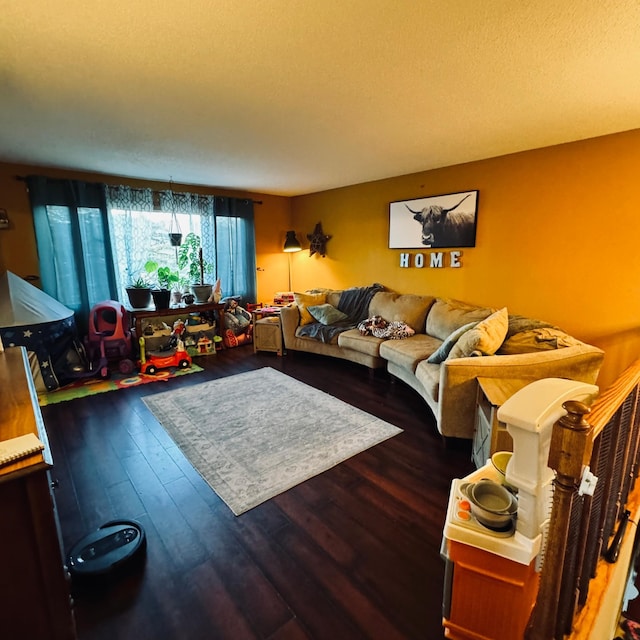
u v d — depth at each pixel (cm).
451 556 110
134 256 456
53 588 99
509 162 332
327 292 501
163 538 171
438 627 129
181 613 135
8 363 185
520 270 336
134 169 399
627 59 168
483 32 147
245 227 542
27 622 97
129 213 446
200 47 159
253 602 139
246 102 219
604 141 278
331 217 528
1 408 126
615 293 285
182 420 288
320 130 270
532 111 233
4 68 175
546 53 163
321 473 221
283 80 190
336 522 181
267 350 475
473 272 371
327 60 170
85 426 279
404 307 410
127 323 425
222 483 211
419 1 128
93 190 416
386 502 195
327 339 419
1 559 92
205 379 382
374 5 130
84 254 418
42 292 376
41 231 387
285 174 424
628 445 148
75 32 146
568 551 99
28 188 381
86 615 135
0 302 334
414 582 147
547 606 94
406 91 204
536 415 90
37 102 217
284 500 197
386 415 298
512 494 110
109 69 178
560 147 301
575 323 308
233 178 448
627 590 201
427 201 400
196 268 505
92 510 189
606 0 127
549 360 227
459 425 239
